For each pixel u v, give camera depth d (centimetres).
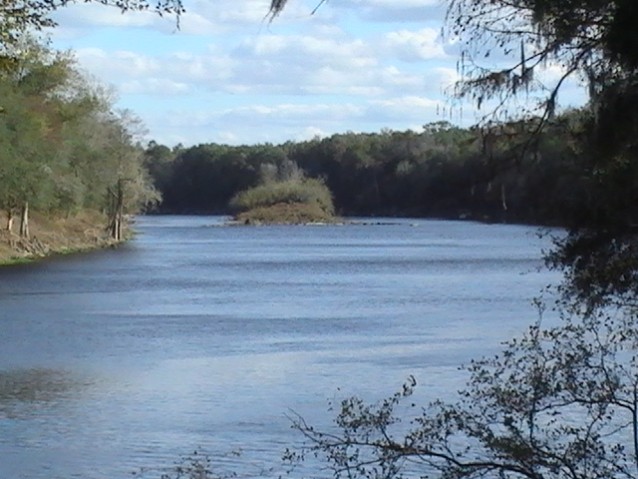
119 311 4066
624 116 916
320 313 4012
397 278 5866
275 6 952
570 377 997
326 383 2364
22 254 7038
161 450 1758
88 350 2956
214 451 1731
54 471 1638
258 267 6806
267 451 1709
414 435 1109
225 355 2852
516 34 961
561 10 908
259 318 3831
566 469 969
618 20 859
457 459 1102
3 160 6128
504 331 3303
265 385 2356
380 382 2350
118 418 2014
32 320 3719
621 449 1001
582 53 939
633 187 961
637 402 1009
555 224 1021
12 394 2266
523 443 955
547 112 977
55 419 2009
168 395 2244
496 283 5425
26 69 6525
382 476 1113
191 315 3934
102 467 1656
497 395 1104
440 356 2747
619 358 1256
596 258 994
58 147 6975
